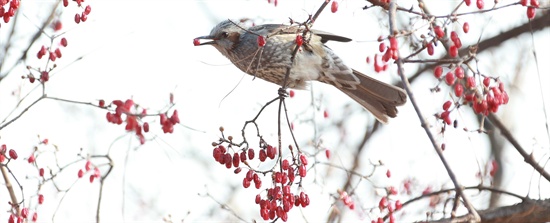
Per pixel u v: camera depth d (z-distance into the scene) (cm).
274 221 994
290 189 993
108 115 992
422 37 855
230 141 1002
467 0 926
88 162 1199
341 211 1409
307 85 1378
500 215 1065
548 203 1049
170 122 991
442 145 939
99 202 1207
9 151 1083
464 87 978
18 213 1094
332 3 980
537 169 1127
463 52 1466
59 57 1153
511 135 1164
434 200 1497
